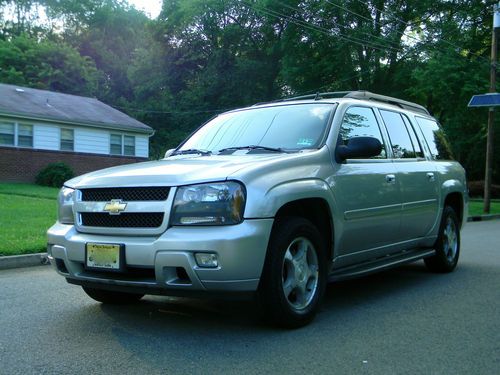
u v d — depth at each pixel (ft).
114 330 14.26
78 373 11.20
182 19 151.53
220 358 12.05
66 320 15.29
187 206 12.89
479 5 90.58
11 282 20.66
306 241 14.61
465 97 82.12
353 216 16.31
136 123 98.22
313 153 15.47
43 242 26.91
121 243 13.25
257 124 17.99
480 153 104.94
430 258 23.06
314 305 14.71
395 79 100.27
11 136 81.20
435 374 11.25
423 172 20.81
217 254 12.40
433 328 14.62
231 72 144.87
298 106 18.15
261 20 138.72
